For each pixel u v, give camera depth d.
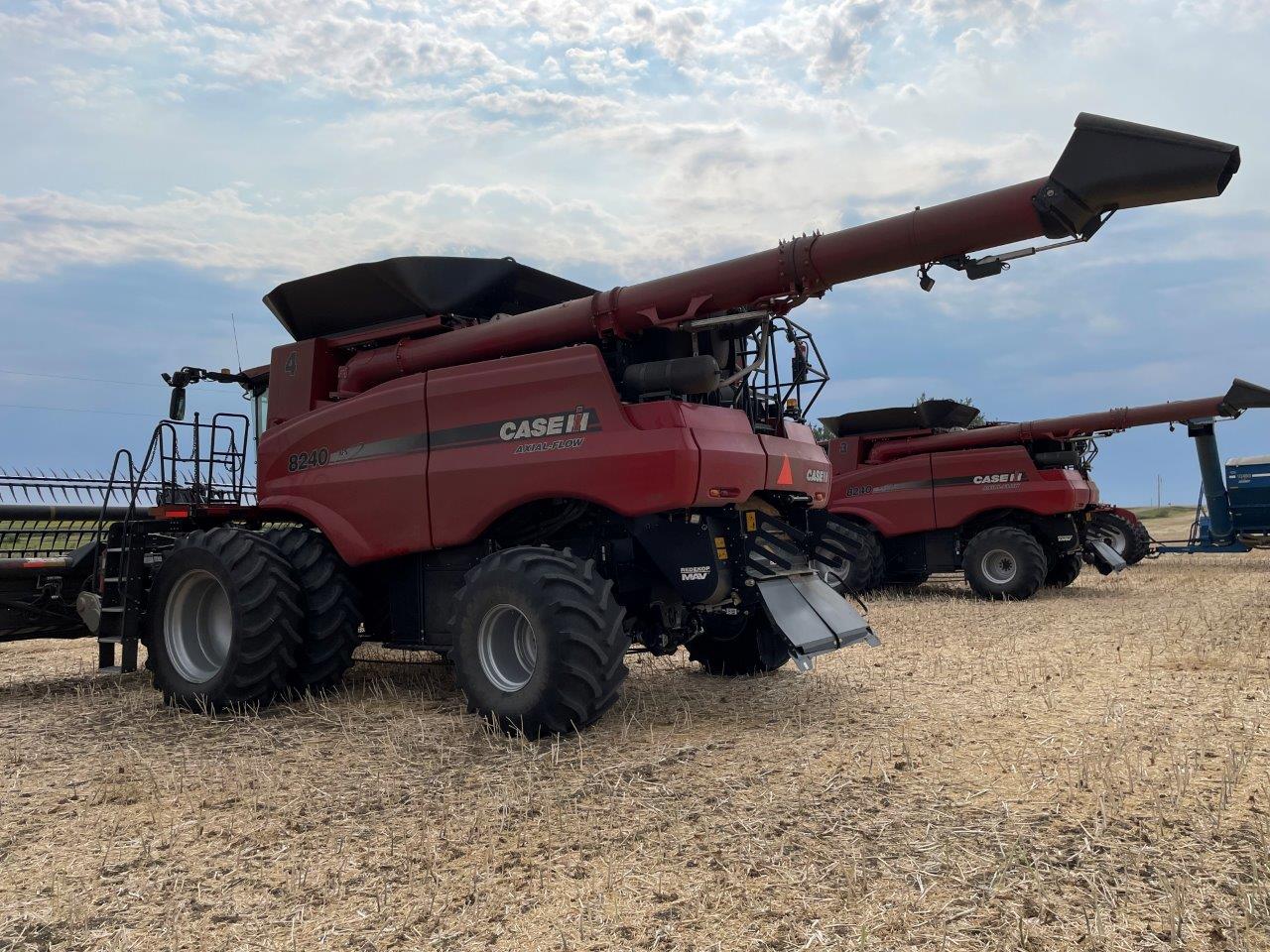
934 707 5.39
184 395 7.02
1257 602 10.65
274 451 6.62
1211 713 5.00
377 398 6.08
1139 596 12.08
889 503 13.66
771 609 5.38
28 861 3.43
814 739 4.74
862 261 4.77
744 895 2.88
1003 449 12.95
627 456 5.02
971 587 12.67
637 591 5.79
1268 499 17.69
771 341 6.22
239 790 4.19
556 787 4.03
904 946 2.54
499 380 5.56
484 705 4.95
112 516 8.30
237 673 5.76
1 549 7.98
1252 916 2.61
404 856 3.33
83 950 2.71
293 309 6.61
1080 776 3.91
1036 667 6.56
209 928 2.83
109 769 4.64
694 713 5.45
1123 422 12.95
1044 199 4.26
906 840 3.28
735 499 5.28
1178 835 3.22
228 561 5.86
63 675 7.81
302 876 3.19
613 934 2.68
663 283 5.25
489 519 5.51
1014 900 2.78
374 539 5.97
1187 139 3.98
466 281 6.03
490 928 2.75
